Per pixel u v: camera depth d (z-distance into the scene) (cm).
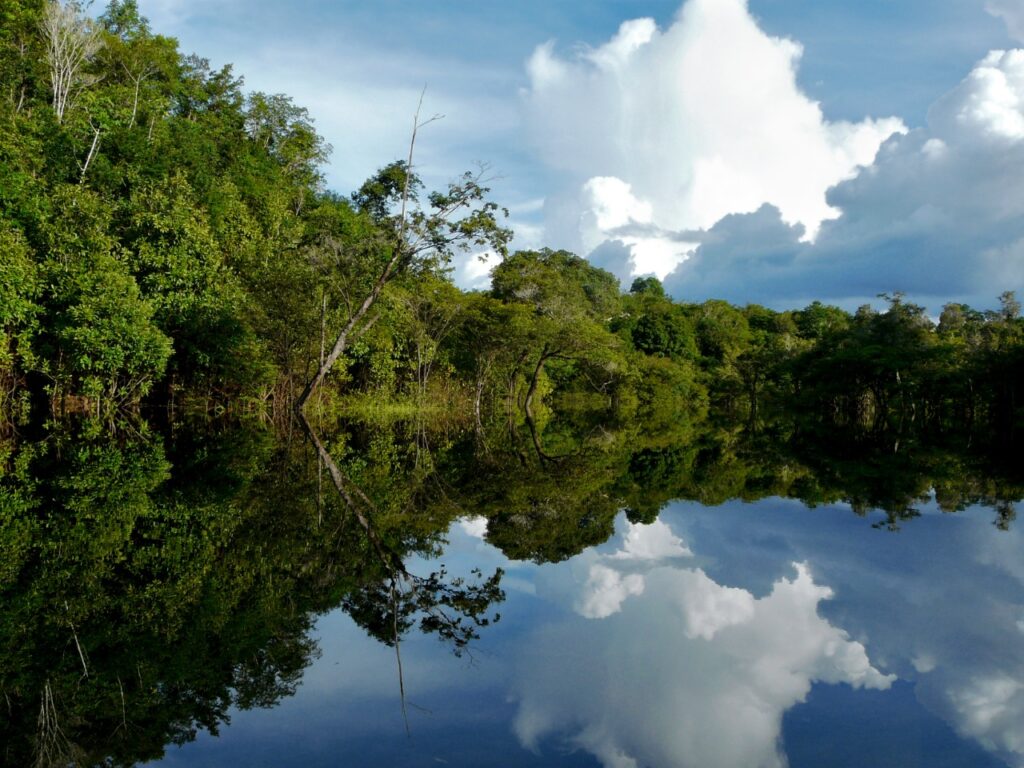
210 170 3278
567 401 6681
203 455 1717
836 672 521
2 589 700
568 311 4931
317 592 717
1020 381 3947
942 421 5016
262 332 2750
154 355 2167
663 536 1010
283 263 2814
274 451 1877
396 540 958
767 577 787
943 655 552
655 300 11731
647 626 626
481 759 388
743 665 530
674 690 486
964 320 7231
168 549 861
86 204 2195
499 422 3825
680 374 7112
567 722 441
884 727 430
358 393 3819
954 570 814
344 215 4472
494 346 4272
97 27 3334
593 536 1009
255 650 563
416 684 498
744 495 1399
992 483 1598
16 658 538
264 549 877
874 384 4794
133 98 3347
